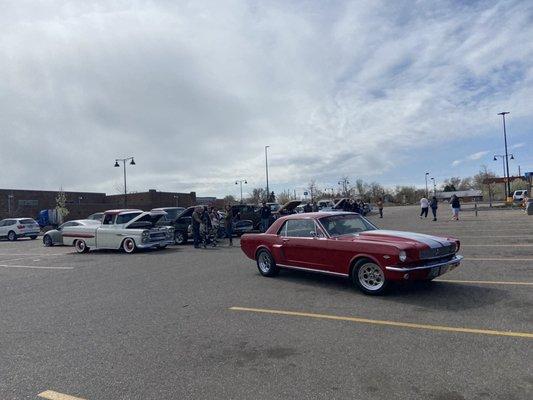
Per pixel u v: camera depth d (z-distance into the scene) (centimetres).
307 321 593
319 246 819
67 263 1395
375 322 573
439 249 716
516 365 412
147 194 6353
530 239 1418
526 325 528
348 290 778
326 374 414
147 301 767
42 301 820
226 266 1137
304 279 905
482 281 787
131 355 493
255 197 7188
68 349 526
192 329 582
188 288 862
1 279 1120
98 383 419
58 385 418
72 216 5091
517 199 5116
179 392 391
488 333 506
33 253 1845
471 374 398
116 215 1656
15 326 646
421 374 403
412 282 807
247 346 505
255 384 400
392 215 3938
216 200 7506
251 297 755
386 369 419
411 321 570
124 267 1223
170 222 1866
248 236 999
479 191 10312
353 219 881
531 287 723
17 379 438
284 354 473
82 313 706
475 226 2081
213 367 446
